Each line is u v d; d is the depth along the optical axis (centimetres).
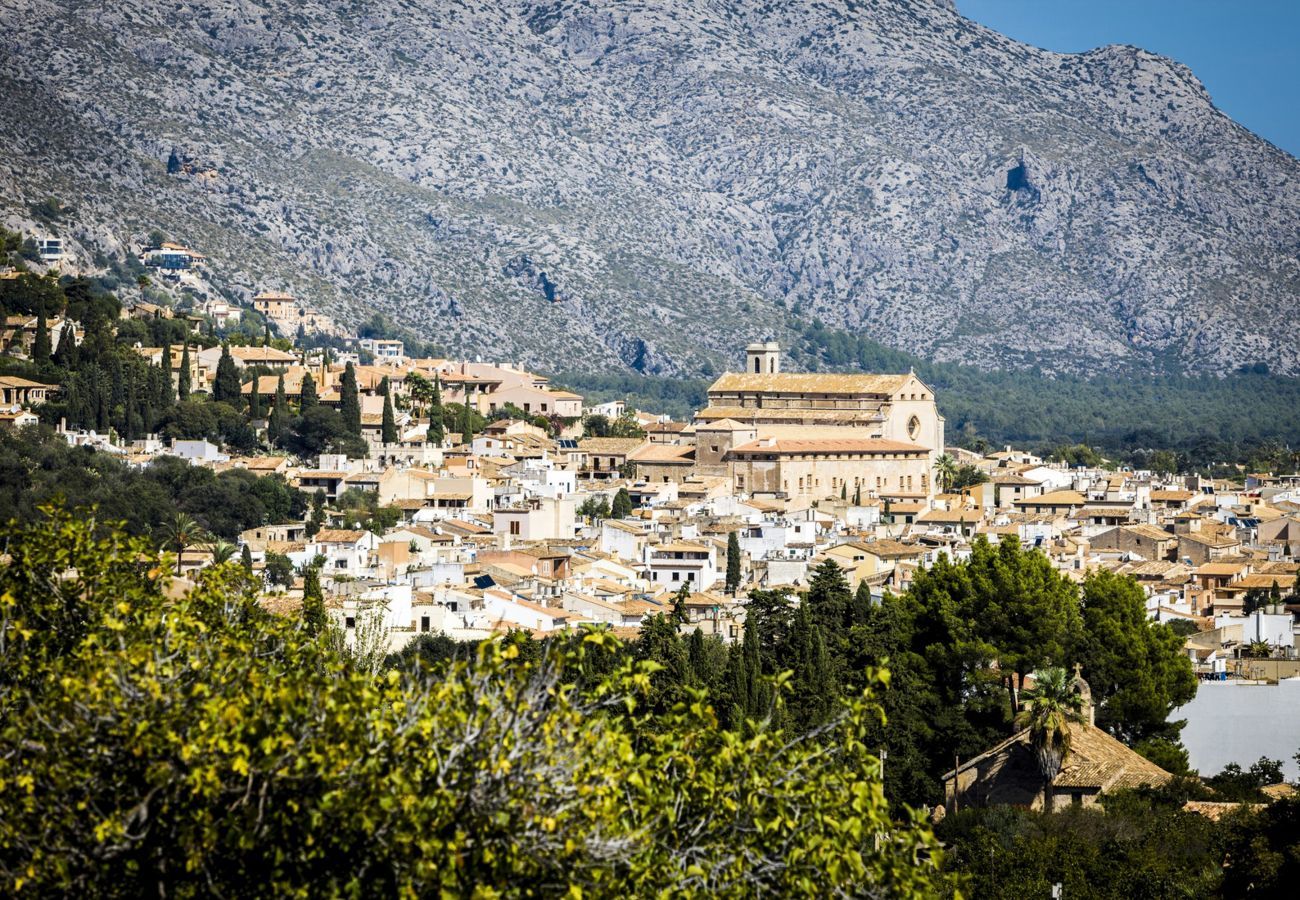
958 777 15600
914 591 19600
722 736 6925
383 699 6231
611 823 6091
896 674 17675
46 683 6900
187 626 7069
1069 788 14862
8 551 7988
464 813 5912
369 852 5853
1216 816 14112
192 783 5784
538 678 6259
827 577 19962
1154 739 17250
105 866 5822
